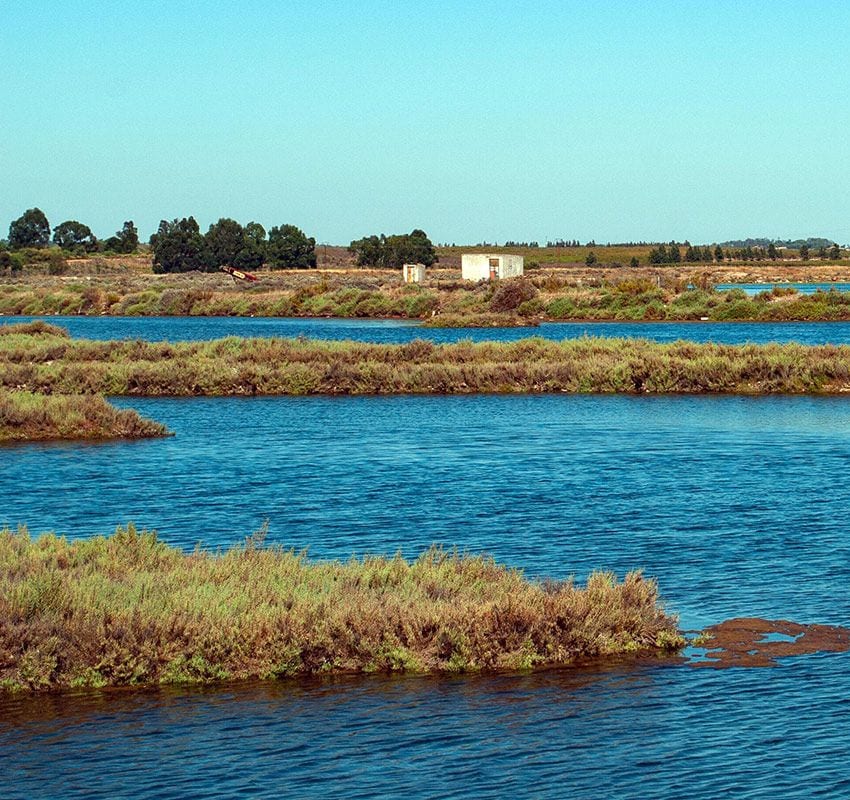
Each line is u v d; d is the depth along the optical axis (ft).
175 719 59.36
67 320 601.62
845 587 84.38
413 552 96.58
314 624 67.36
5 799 50.60
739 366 240.94
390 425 184.65
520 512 113.60
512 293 550.77
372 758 54.70
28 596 67.62
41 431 171.32
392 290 642.63
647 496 121.70
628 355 268.82
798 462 144.05
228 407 213.87
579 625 70.03
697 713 60.03
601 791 51.34
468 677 65.82
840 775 52.70
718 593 83.10
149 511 115.85
